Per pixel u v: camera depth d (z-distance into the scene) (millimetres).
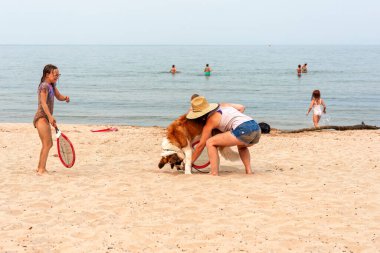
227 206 5824
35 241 4676
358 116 24094
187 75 53906
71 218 5414
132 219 5363
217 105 7297
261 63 85875
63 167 8523
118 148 10641
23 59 108250
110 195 6383
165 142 7457
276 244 4543
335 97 32469
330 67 71562
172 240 4676
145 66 75250
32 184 7023
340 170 8117
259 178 7336
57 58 116750
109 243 4605
